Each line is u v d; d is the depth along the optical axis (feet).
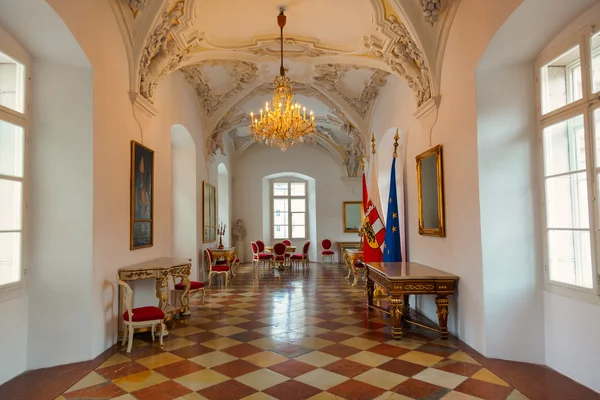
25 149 14.40
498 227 15.03
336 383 12.92
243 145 54.90
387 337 18.20
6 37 13.42
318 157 56.80
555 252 14.14
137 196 19.99
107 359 15.28
